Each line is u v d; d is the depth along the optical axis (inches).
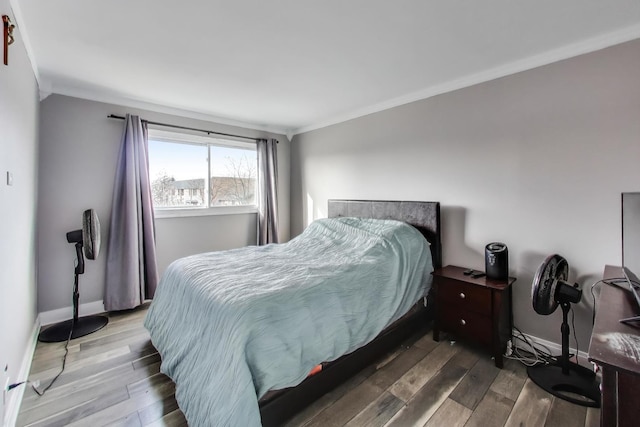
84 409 66.6
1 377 56.3
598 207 78.4
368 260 89.3
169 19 69.3
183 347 67.6
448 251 110.7
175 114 140.7
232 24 71.2
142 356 88.9
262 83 108.5
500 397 70.2
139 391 72.9
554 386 72.2
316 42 79.7
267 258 98.0
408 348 92.9
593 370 77.6
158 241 138.5
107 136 122.6
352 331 71.9
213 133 153.7
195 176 152.6
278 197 182.5
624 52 73.5
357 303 75.7
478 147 101.0
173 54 86.7
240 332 53.8
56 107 111.3
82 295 118.8
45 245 110.2
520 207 92.1
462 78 103.3
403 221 118.9
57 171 112.0
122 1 62.7
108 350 92.4
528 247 90.8
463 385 74.7
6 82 59.9
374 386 74.4
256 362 53.2
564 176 83.6
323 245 111.2
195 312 68.7
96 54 86.6
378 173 135.4
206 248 153.6
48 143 109.7
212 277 76.1
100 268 122.2
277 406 57.5
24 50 75.9
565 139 83.0
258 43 80.2
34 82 93.3
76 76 102.6
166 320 81.8
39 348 93.0
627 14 66.6
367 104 133.5
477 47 82.1
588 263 80.4
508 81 93.4
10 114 63.7
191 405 57.8
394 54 86.2
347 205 144.1
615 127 75.3
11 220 65.7
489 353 89.8
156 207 140.5
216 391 52.5
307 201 176.7
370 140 138.4
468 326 89.0
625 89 73.7
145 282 129.3
